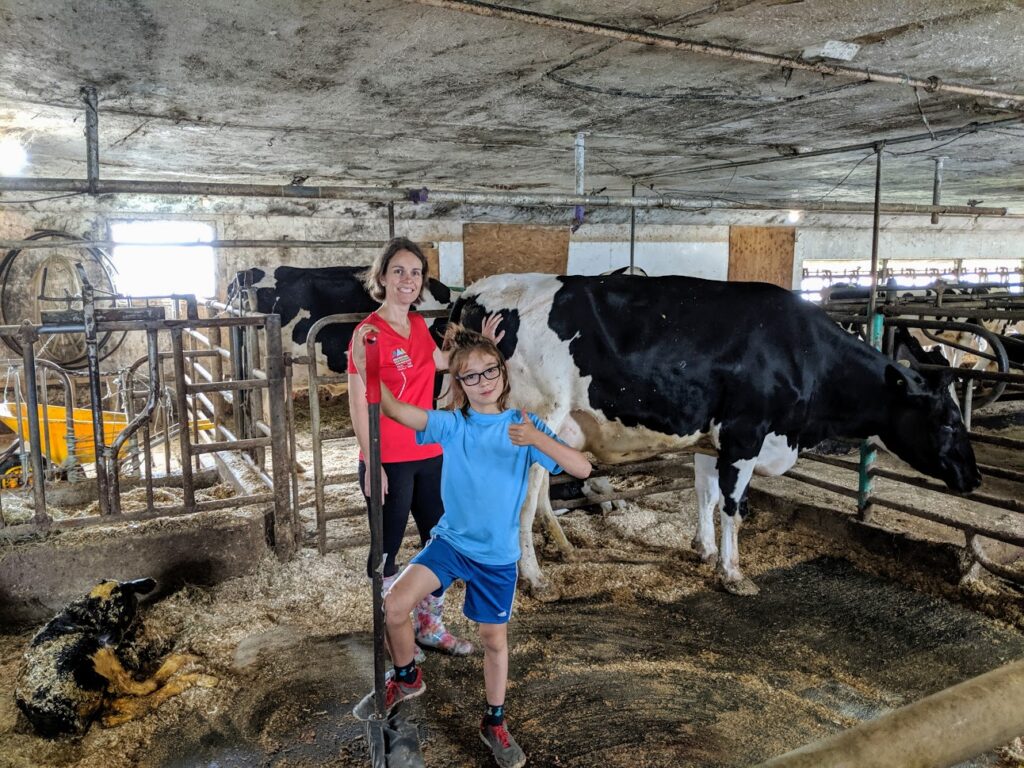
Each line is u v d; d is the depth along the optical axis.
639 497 5.00
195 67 3.52
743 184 8.70
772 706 2.72
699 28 3.07
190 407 6.35
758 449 3.57
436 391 4.47
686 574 3.84
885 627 3.32
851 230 13.33
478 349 2.18
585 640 3.19
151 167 6.70
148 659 2.98
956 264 14.61
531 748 2.47
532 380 3.62
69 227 7.98
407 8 2.76
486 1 2.73
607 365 3.52
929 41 3.28
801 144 5.93
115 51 3.26
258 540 3.70
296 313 6.74
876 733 0.72
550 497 4.80
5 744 2.45
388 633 2.30
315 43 3.18
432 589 2.22
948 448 3.59
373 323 2.67
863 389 3.66
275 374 3.74
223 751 2.46
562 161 6.70
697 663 3.02
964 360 10.48
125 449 5.22
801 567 3.97
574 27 2.95
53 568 3.31
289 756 2.43
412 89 4.00
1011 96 4.20
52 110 4.35
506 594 2.23
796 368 3.54
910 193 9.97
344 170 7.04
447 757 2.42
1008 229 14.80
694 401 3.53
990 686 0.78
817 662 3.03
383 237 9.91
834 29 3.11
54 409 5.26
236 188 3.51
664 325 3.50
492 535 2.19
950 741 0.73
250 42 3.15
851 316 4.67
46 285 7.81
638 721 2.62
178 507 3.65
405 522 2.77
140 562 3.44
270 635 3.18
